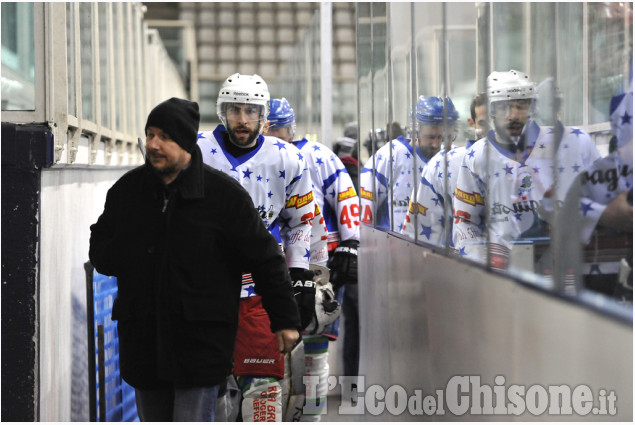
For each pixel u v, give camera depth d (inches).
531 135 140.7
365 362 373.4
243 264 238.5
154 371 231.5
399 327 270.4
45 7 306.3
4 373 292.5
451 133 201.6
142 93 853.8
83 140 394.3
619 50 113.6
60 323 327.9
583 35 121.8
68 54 338.6
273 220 312.8
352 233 388.2
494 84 159.9
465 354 179.2
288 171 310.7
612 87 115.0
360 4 404.2
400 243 268.1
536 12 137.9
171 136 223.8
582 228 120.7
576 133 123.3
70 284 348.8
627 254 112.7
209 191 230.2
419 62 238.8
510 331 146.3
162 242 228.1
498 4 156.9
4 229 292.5
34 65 305.0
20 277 292.8
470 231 185.2
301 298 317.7
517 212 148.1
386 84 314.5
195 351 227.0
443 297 201.9
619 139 113.7
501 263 158.1
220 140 309.7
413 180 252.8
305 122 843.4
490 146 165.0
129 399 362.9
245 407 307.7
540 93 136.3
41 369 297.1
